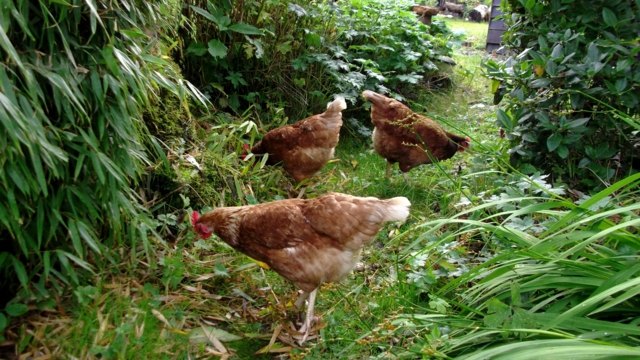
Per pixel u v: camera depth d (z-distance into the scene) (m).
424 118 1.76
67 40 0.89
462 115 2.44
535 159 1.62
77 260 0.96
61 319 1.00
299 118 2.08
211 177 1.49
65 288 1.06
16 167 0.80
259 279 1.24
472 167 1.72
